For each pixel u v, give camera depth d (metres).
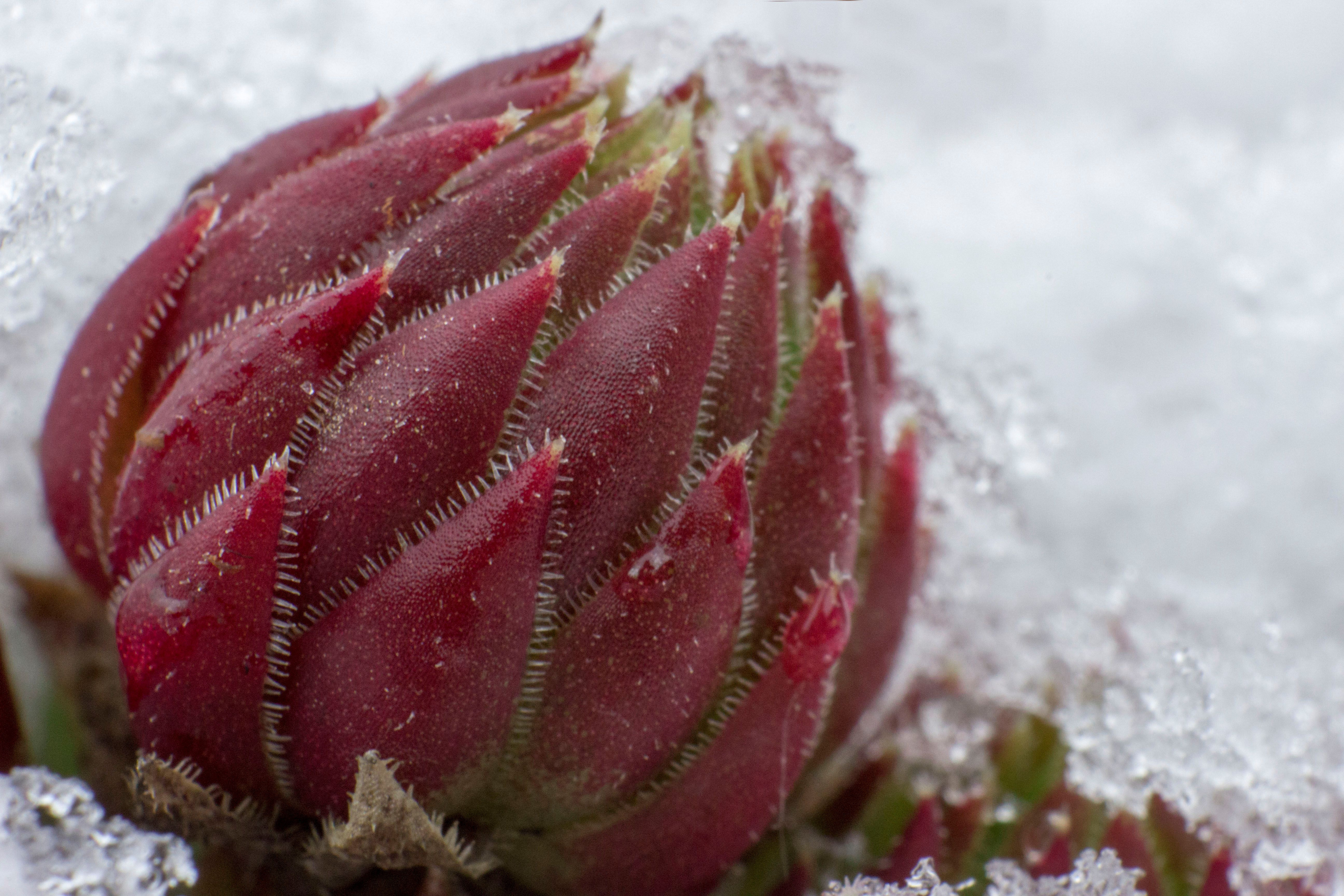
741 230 0.10
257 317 0.10
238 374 0.10
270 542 0.10
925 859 0.11
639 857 0.11
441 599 0.10
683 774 0.10
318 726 0.10
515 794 0.10
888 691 0.12
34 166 0.11
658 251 0.10
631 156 0.10
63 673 0.12
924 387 0.12
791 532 0.10
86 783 0.11
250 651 0.10
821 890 0.12
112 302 0.11
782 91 0.12
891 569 0.11
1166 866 0.12
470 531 0.10
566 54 0.11
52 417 0.11
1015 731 0.12
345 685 0.10
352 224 0.10
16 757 0.11
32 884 0.10
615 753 0.10
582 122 0.10
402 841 0.10
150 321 0.10
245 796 0.10
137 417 0.10
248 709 0.10
